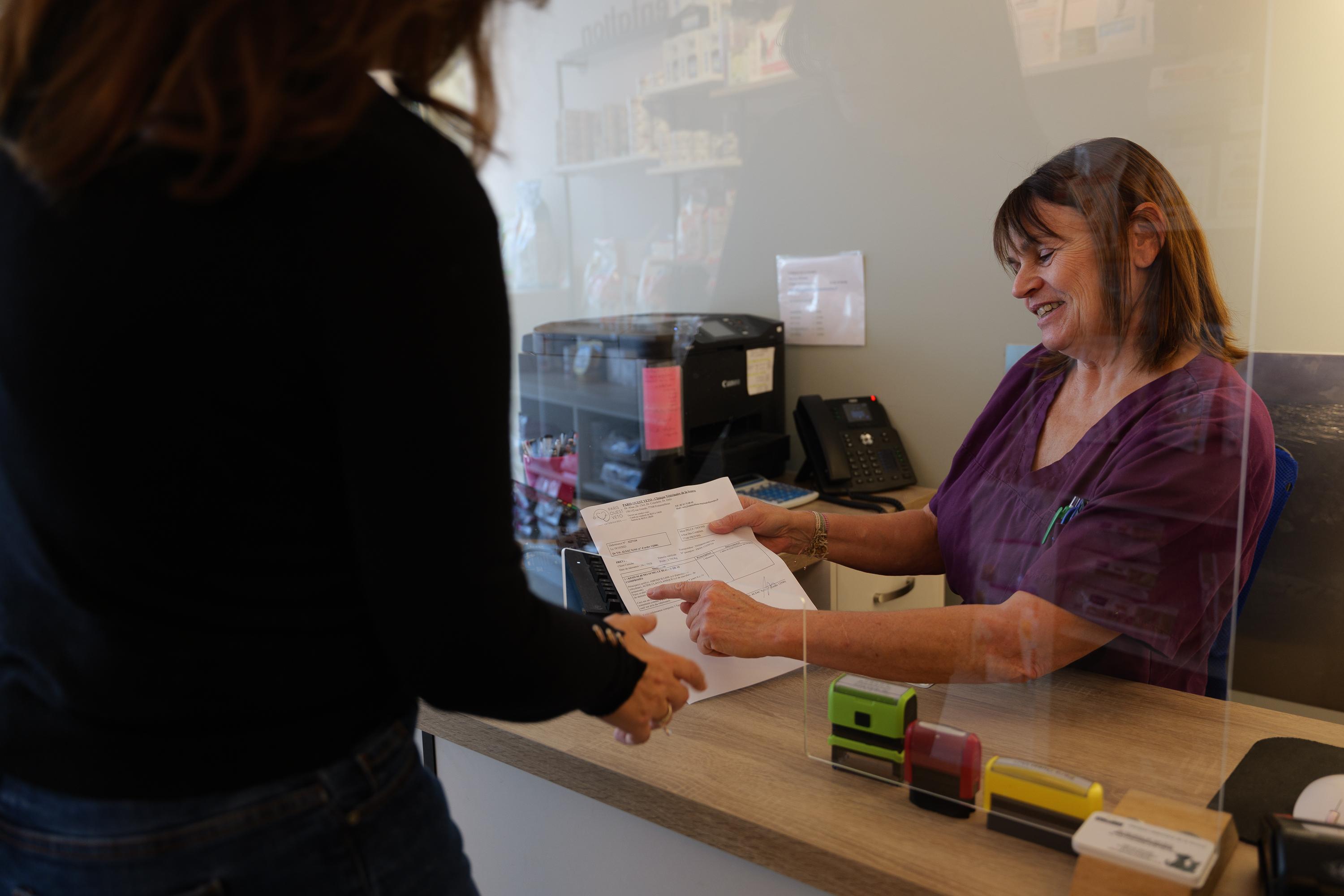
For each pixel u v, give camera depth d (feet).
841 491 4.76
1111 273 3.09
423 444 1.67
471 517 1.73
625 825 2.89
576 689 2.04
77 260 1.62
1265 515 3.00
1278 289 5.54
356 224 1.61
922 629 3.10
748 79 5.16
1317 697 5.11
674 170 5.56
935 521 4.06
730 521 3.98
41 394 1.65
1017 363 3.72
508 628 1.81
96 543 1.71
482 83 1.98
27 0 1.57
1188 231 2.97
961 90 4.37
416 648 1.75
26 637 1.81
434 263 1.66
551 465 5.20
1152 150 3.08
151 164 1.62
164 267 1.61
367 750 1.94
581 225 5.92
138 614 1.72
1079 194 3.15
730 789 2.66
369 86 1.67
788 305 5.32
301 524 1.78
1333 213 5.30
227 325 1.61
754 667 3.34
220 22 1.46
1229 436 2.76
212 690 1.73
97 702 1.73
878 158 4.73
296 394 1.69
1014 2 4.06
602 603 3.62
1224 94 3.03
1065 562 3.02
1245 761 2.59
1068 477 3.20
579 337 5.19
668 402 4.87
